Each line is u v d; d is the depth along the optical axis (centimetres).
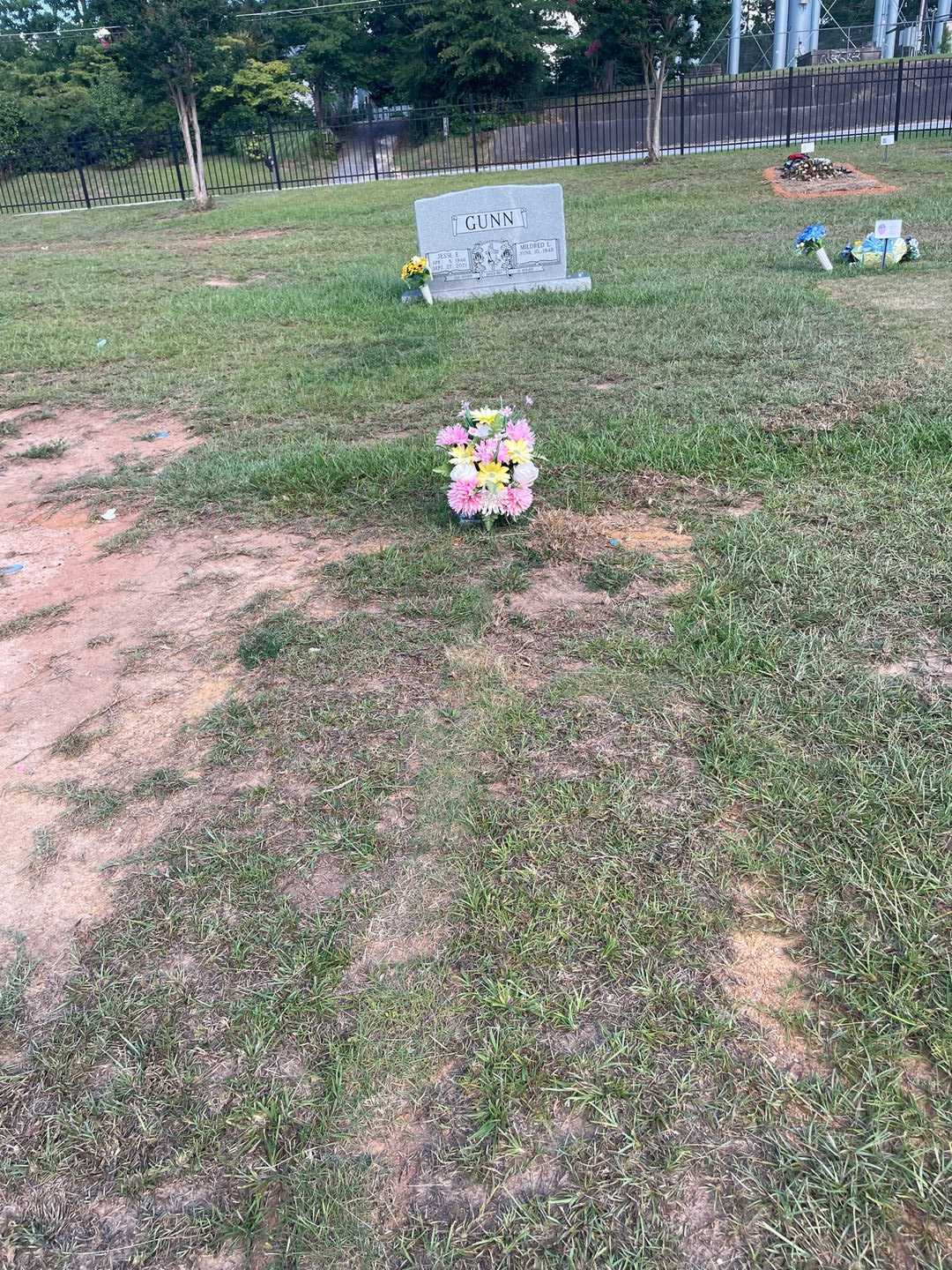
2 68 3903
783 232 1300
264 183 3102
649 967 223
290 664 363
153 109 3791
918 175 1788
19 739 336
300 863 264
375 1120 196
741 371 668
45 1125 202
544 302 971
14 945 248
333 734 319
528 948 230
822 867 246
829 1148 183
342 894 252
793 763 283
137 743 327
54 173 3638
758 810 267
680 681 329
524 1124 192
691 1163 183
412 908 246
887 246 1002
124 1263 176
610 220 1543
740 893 242
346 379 751
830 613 363
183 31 2175
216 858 270
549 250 1026
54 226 2283
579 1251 170
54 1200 188
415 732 315
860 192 1650
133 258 1620
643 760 291
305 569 444
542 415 614
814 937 227
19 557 493
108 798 299
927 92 2991
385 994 223
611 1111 193
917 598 369
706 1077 198
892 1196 176
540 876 251
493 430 460
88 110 3728
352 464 552
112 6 2147
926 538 414
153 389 780
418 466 542
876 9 4331
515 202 1006
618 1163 183
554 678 338
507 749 300
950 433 512
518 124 3525
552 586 405
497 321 906
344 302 1053
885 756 282
